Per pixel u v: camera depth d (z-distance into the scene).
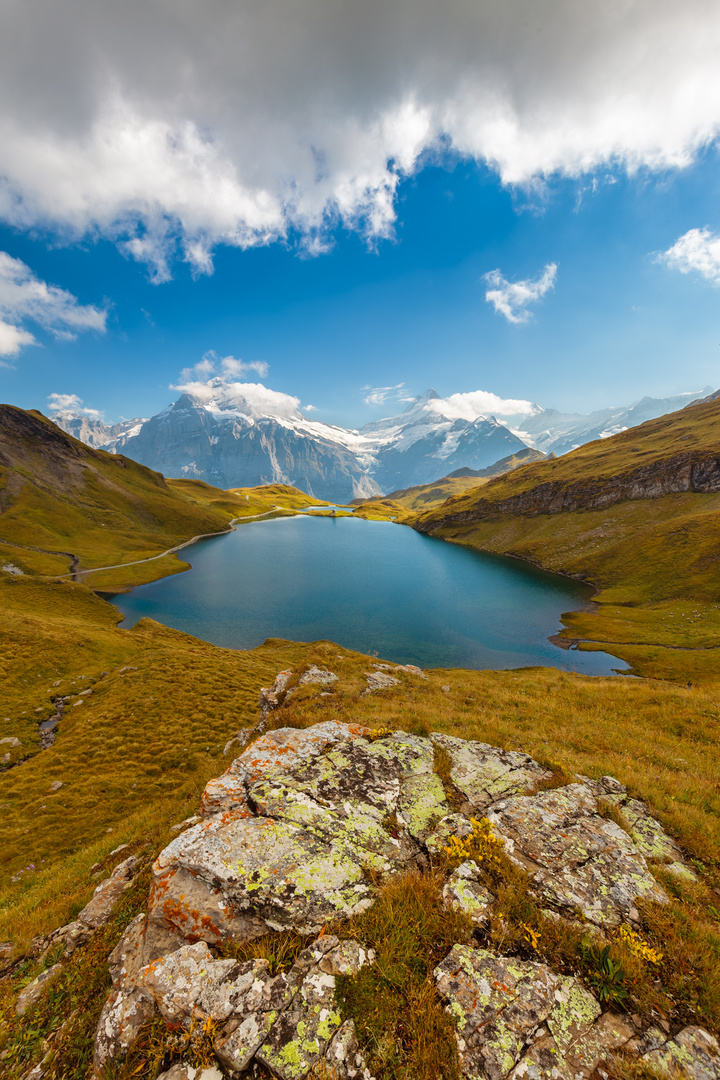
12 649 49.16
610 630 96.31
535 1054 5.23
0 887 18.34
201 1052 5.51
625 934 6.71
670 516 160.00
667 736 20.16
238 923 7.23
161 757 31.28
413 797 10.37
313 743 12.86
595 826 9.51
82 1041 6.37
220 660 52.31
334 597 126.88
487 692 28.28
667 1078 4.96
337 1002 5.86
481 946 6.62
